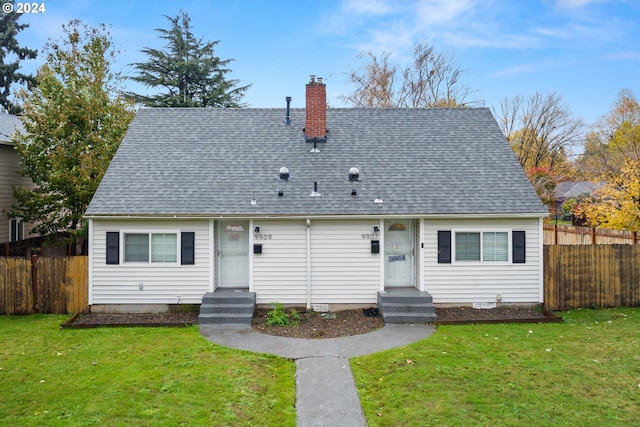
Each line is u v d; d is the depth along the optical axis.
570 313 14.32
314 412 7.65
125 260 14.18
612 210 19.94
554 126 40.00
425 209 14.16
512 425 7.04
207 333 12.15
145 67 37.53
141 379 8.84
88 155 18.80
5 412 7.44
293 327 12.70
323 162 15.95
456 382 8.71
